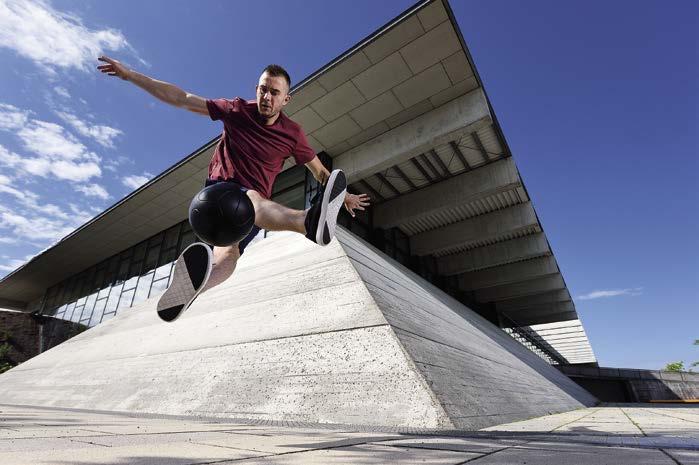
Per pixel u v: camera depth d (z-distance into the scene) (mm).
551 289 23797
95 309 19656
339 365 3541
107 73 1914
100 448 1192
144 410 4086
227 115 2160
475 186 14281
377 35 9555
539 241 19031
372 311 4137
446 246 17984
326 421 2949
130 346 6379
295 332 4344
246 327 4992
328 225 1852
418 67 10352
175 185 14656
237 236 1814
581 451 1430
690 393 28391
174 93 2047
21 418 2336
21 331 21797
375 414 2863
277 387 3557
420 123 11930
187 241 16422
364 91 11039
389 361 3350
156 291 16375
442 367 3723
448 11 9031
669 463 1151
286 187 14125
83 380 5820
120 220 17266
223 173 2115
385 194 16156
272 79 2098
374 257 8664
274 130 2184
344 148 13312
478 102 10969
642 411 6777
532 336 34281
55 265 22156
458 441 1752
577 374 30766
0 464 879
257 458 1112
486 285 22812
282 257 7492
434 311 7461
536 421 3814
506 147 13336
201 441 1474
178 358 4949
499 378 5285
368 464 1080
